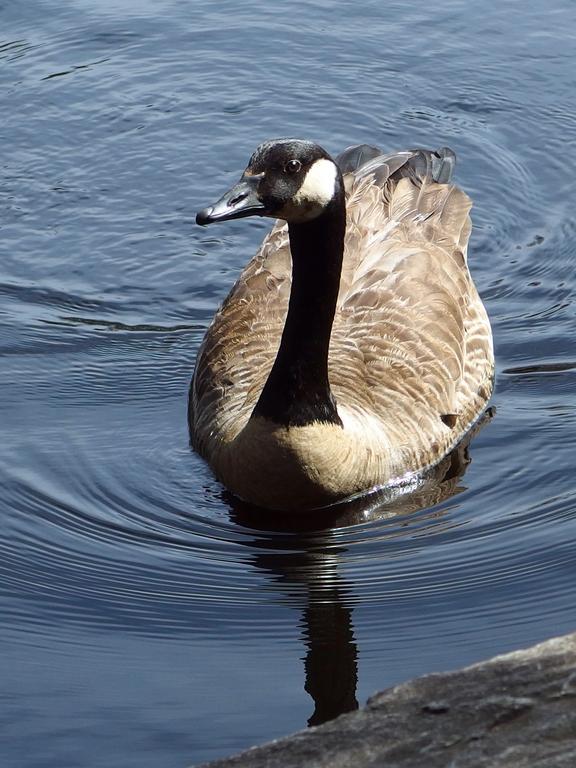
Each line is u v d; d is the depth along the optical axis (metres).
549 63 20.09
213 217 11.25
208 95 19.69
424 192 15.65
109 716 9.71
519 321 16.03
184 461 13.39
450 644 10.61
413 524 12.45
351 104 19.47
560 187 18.22
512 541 12.05
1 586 11.42
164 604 11.22
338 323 13.87
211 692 10.01
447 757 7.57
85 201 18.00
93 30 21.00
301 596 11.33
